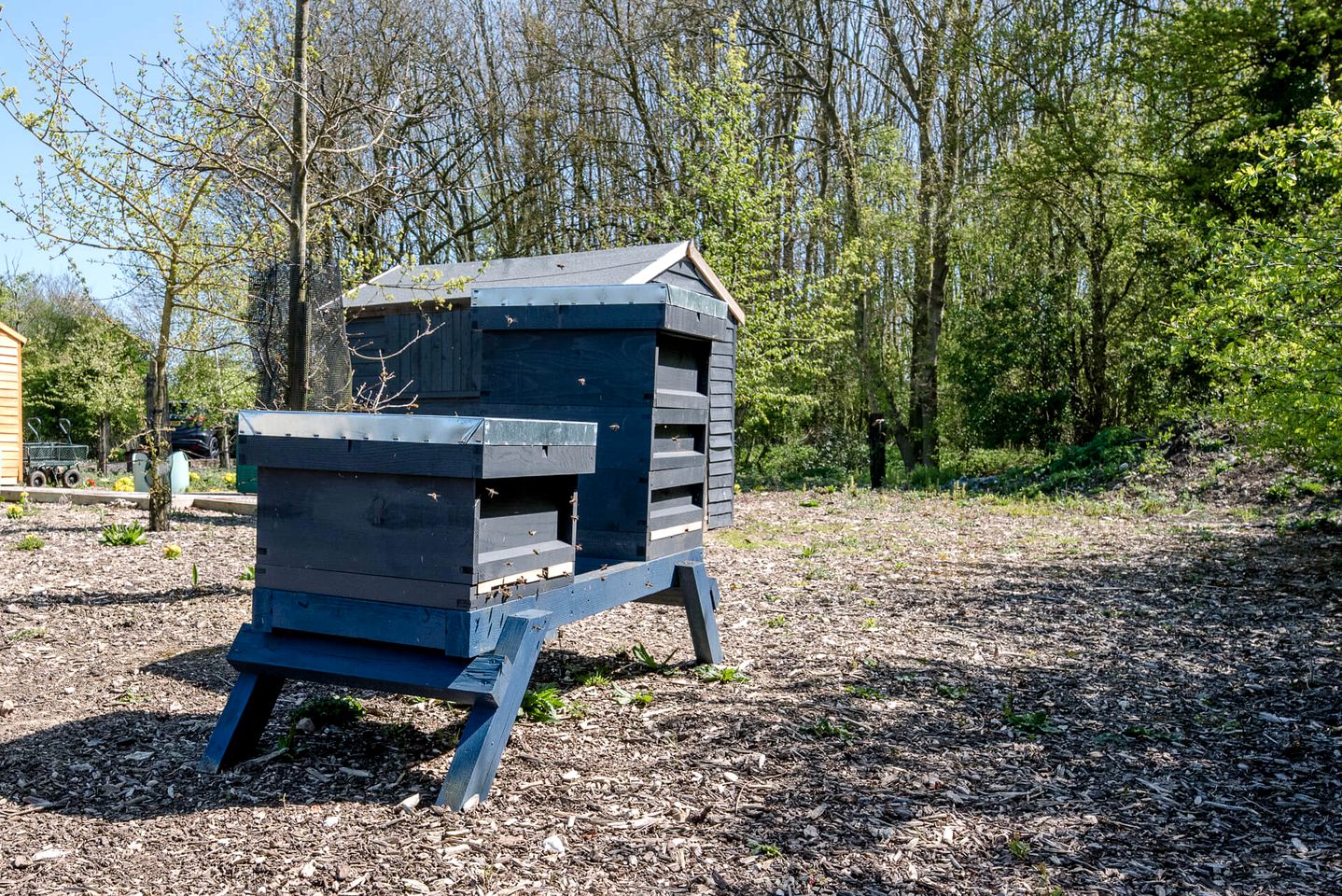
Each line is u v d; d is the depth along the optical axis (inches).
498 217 976.9
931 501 591.5
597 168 1050.1
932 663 214.8
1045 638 241.8
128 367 1117.1
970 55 800.3
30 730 163.3
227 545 357.4
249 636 145.5
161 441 375.9
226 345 311.6
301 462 138.3
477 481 127.3
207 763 143.8
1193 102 670.5
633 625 244.2
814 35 979.3
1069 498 565.9
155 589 279.1
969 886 112.8
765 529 462.9
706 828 126.3
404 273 313.0
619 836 123.1
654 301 171.8
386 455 132.1
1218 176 603.2
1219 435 580.4
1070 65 796.0
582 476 182.2
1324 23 591.5
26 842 120.1
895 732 166.6
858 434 1077.1
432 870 113.2
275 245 301.9
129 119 266.1
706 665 204.5
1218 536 409.4
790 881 112.7
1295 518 436.8
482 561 130.7
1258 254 279.1
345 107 300.0
